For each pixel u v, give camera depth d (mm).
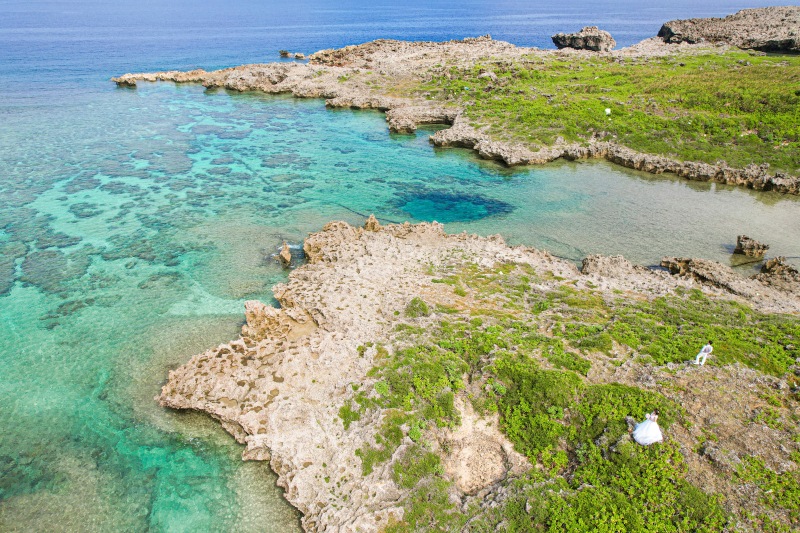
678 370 23016
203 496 21188
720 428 19969
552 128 68062
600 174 60188
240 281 36906
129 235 43250
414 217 48469
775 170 56656
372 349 25531
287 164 61375
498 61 94750
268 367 25141
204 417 24844
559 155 63844
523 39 178500
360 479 20359
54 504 20938
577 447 20328
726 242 44500
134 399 26297
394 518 18672
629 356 24359
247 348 26625
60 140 65812
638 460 19094
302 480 20828
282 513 20422
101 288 35875
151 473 22266
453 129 70500
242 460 22750
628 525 17172
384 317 28891
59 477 22109
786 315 28969
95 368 28484
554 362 23969
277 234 44125
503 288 32188
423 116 77750
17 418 25156
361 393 23359
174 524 20047
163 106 84688
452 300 30422
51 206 47938
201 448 23422
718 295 32281
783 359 23625
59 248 40938
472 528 17953
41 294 35094
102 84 97875
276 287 33406
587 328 26578
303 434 22328
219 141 68562
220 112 82625
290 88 95125
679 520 17141
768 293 33312
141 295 35156
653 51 99500
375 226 43031
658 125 66312
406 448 20938
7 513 20547
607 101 73500
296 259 39969
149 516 20391
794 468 18219
